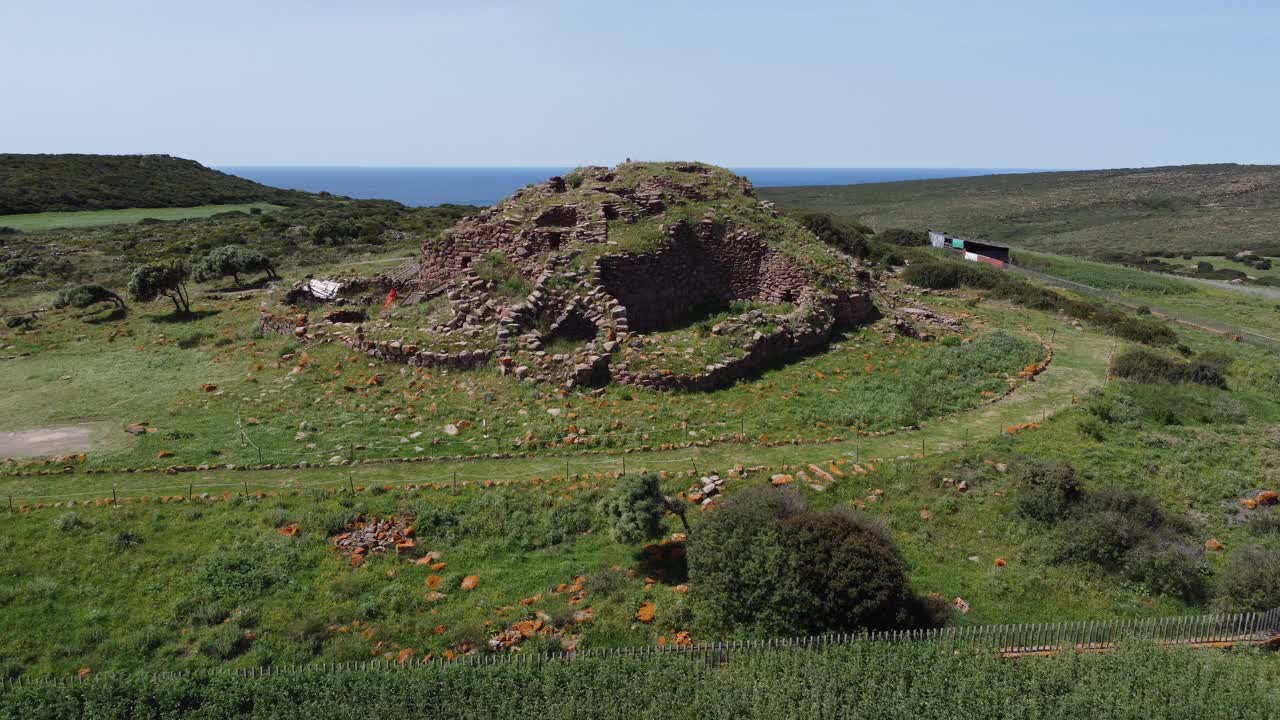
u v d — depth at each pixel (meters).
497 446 26.67
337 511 22.09
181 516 21.94
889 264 65.81
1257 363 39.94
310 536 21.06
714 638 17.62
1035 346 39.28
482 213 44.84
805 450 26.75
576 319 34.59
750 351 33.97
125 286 55.00
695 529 20.05
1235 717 14.72
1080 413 29.80
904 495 23.78
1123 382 34.06
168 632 17.45
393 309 41.78
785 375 34.00
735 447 26.88
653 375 31.06
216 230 86.94
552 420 28.39
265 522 21.66
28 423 29.16
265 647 17.06
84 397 31.92
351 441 27.05
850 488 24.05
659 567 20.28
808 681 15.48
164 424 28.89
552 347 33.38
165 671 16.16
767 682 15.41
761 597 17.50
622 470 24.98
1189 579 19.55
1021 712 14.88
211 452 26.31
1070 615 18.97
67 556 19.94
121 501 22.75
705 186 47.16
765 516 19.30
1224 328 50.69
